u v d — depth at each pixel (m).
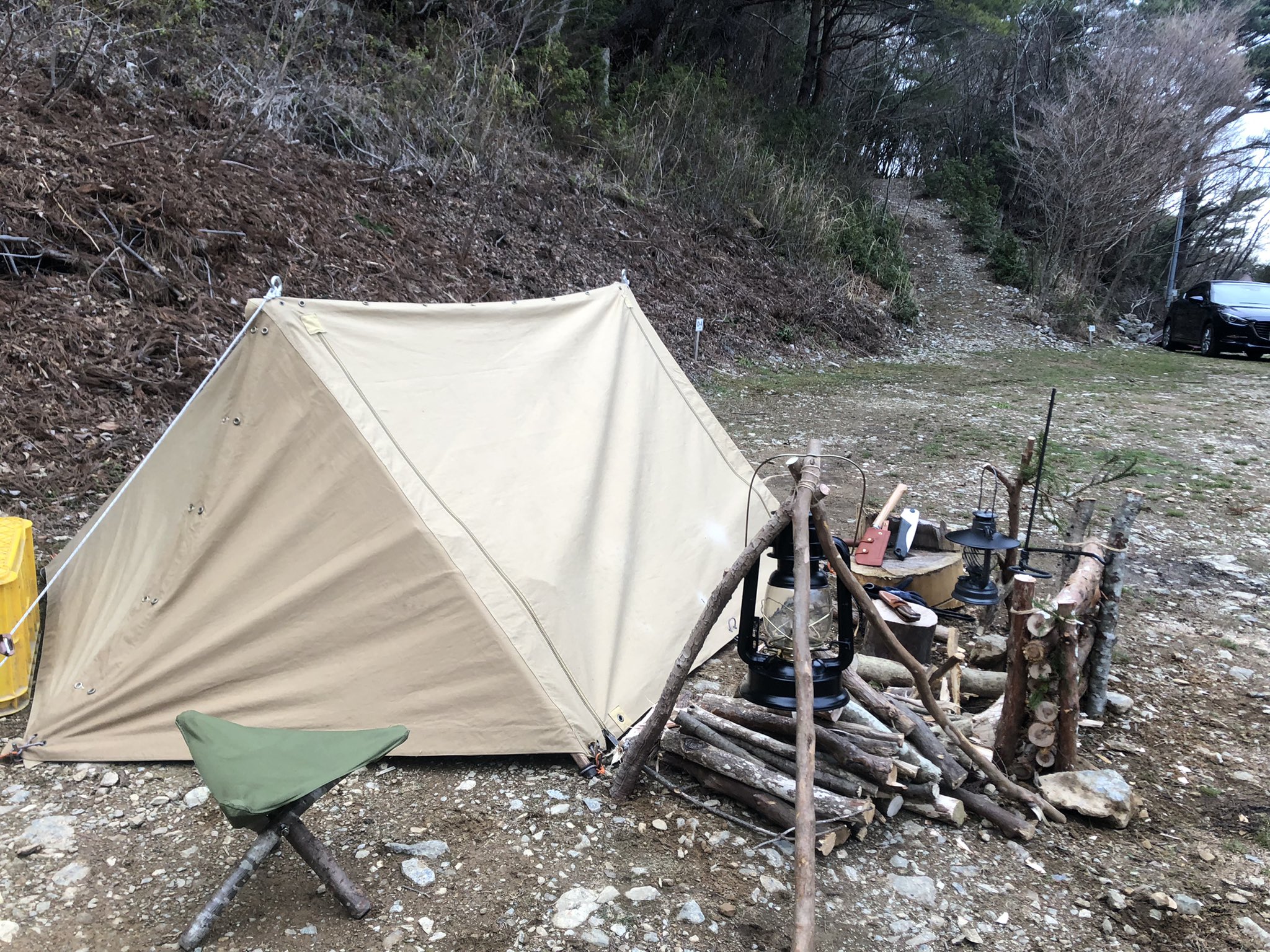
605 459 4.42
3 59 7.82
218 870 2.67
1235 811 3.21
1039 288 22.41
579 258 13.04
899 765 2.92
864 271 19.91
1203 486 7.85
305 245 8.91
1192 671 4.34
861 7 26.56
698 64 21.86
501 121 13.62
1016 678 3.24
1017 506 4.34
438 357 4.05
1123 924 2.62
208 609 3.42
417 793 3.11
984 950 2.48
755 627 2.86
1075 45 32.19
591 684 3.50
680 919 2.54
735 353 13.73
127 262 7.13
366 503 3.38
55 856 2.70
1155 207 22.94
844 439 9.29
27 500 5.18
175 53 9.98
